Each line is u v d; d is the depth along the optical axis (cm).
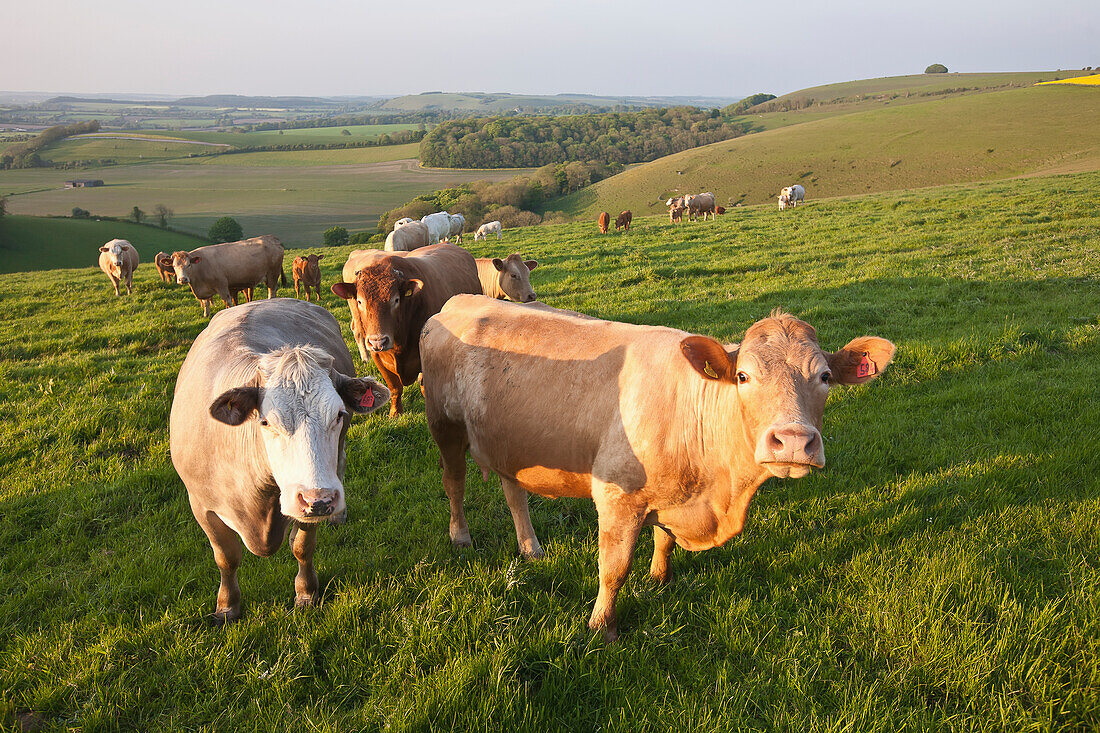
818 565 465
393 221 7919
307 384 351
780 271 1529
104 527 563
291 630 429
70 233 6222
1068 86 9081
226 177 15512
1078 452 562
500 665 375
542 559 497
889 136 8150
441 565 497
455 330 505
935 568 436
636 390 408
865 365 352
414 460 673
